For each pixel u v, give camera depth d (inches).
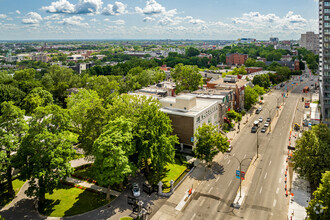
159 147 2447.1
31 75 5969.5
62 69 6284.5
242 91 5157.5
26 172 2044.8
